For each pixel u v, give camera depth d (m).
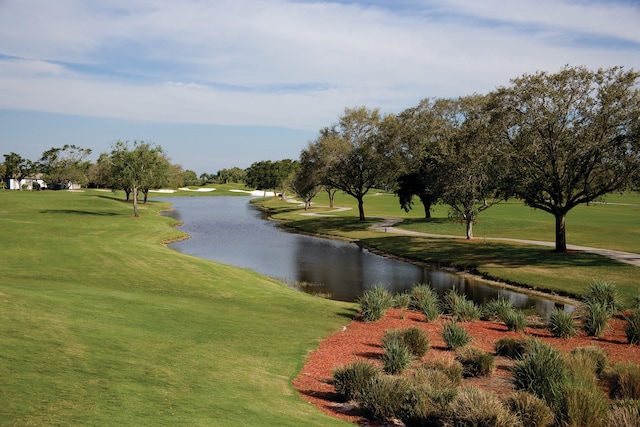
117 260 27.52
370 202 102.94
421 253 38.84
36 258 26.62
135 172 64.31
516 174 33.47
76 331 11.41
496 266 31.78
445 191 42.31
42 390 7.59
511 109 32.69
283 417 8.06
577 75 31.36
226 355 11.73
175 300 18.39
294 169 131.50
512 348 14.04
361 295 26.08
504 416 8.20
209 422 7.22
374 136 62.59
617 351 14.85
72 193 103.69
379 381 9.66
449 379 10.74
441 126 59.00
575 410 8.37
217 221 72.19
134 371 9.32
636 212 67.50
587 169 32.59
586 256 32.25
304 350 13.41
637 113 29.44
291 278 30.64
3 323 11.03
